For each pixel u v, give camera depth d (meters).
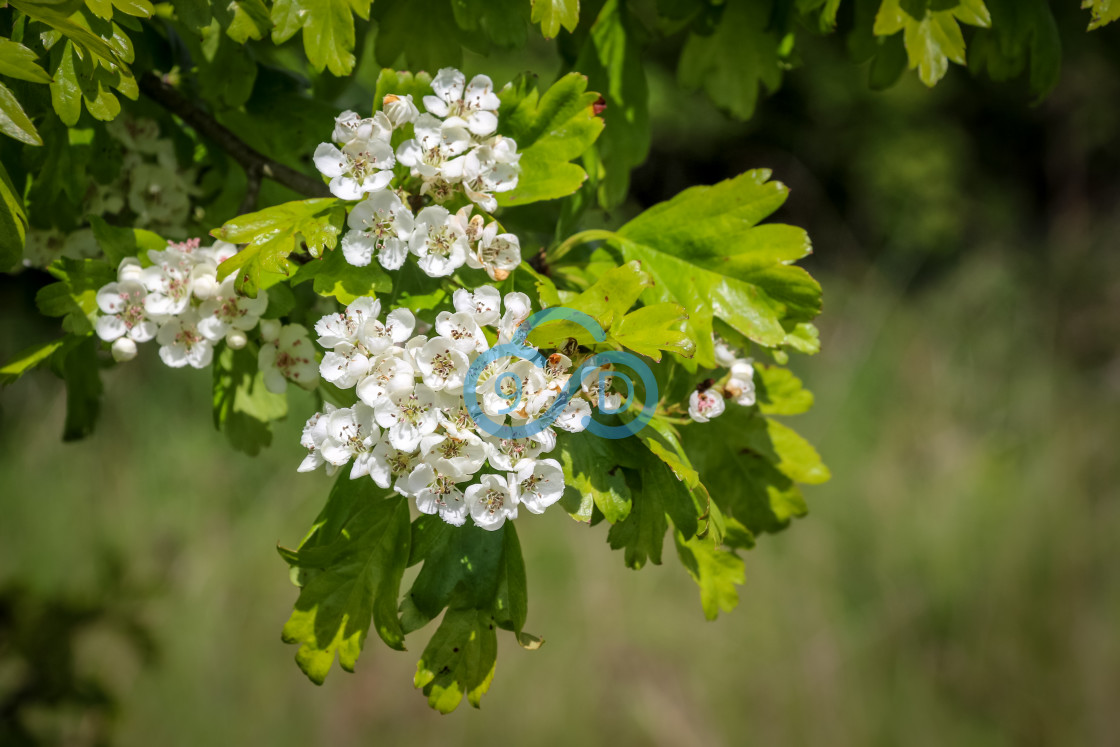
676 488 0.39
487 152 0.38
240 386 0.44
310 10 0.39
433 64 0.43
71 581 1.06
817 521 1.21
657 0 0.48
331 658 0.38
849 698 1.05
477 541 0.39
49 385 1.30
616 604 1.11
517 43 0.41
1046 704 1.03
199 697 0.97
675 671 1.07
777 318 0.40
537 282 0.38
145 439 1.26
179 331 0.40
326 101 0.48
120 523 1.14
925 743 1.01
